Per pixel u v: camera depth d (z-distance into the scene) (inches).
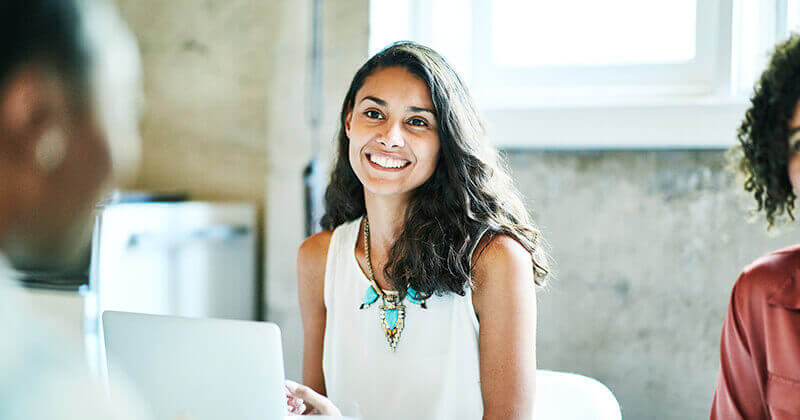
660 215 84.3
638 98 88.4
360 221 61.4
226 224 97.2
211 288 94.8
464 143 53.0
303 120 98.7
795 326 44.4
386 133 51.6
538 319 89.5
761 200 46.9
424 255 53.1
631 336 86.2
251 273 102.4
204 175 104.5
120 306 78.2
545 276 59.9
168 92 105.8
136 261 81.7
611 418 62.1
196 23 103.5
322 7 96.0
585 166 86.7
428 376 55.2
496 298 53.6
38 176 13.7
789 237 79.5
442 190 54.8
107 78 13.8
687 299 84.0
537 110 86.7
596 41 92.9
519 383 53.3
